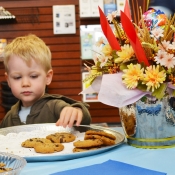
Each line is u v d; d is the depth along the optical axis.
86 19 3.47
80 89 3.67
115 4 3.23
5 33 3.58
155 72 0.92
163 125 0.97
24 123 1.56
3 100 3.20
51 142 1.03
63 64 3.65
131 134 1.01
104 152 0.94
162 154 0.90
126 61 0.97
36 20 3.58
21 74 1.56
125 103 0.96
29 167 0.82
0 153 0.82
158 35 0.95
